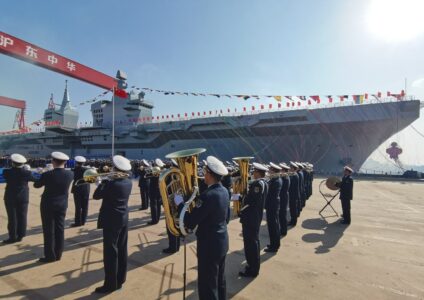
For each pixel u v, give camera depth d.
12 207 6.30
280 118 30.81
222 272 3.45
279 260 5.44
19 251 5.75
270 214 5.92
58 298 3.85
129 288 4.18
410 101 25.73
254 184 4.70
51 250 5.16
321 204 12.36
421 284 4.46
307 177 13.45
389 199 13.95
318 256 5.70
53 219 5.20
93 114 51.41
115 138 44.41
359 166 32.94
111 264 4.04
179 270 4.88
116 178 4.29
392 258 5.63
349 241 6.78
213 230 3.18
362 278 4.66
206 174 3.41
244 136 35.19
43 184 5.18
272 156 35.34
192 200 3.17
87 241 6.50
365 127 28.75
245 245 4.70
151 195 8.39
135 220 8.97
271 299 3.88
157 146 42.38
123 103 46.66
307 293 4.09
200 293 3.16
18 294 3.95
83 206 8.05
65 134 49.53
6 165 28.05
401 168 31.73
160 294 3.99
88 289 4.12
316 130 31.00
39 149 59.53
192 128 36.75
